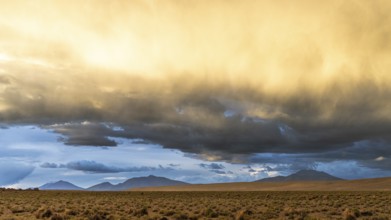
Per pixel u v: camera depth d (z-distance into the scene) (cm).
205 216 3111
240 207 4041
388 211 3444
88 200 5588
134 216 3120
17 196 6938
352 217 2794
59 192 9419
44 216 2912
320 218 2777
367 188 15988
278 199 5869
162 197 7019
